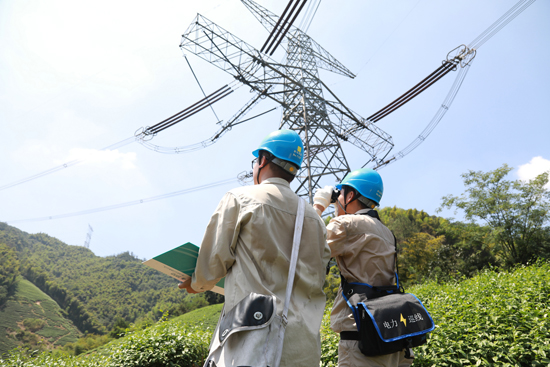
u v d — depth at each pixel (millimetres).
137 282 137750
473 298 5762
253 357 1159
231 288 1403
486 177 22969
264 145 1834
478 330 3855
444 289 8648
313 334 1403
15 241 147875
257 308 1263
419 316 1904
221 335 1261
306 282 1495
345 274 2215
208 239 1547
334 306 2260
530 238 21047
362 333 1877
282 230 1537
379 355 1870
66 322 98000
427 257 25188
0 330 78000
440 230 27266
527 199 21781
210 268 1502
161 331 6133
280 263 1449
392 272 2219
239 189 1620
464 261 23891
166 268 1638
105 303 114625
